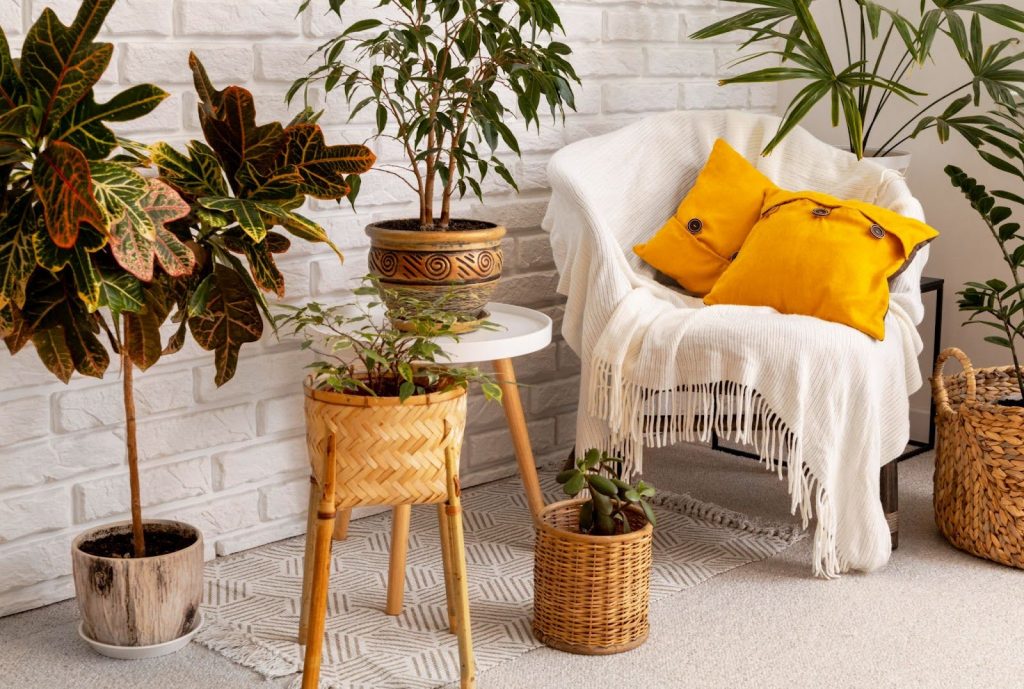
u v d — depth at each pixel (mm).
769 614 2213
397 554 2162
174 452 2340
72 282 1747
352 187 2227
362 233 2570
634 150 2877
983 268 3256
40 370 2127
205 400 2365
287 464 2533
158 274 1800
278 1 2344
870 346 2373
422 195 2357
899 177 2775
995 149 3195
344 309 2514
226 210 1727
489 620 2174
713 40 3350
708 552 2510
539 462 3088
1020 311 3195
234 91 1770
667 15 3189
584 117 3037
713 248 2771
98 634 1983
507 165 2879
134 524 1982
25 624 2133
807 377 2297
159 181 1712
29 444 2141
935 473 2627
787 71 2707
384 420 1742
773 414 2312
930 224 3348
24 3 2010
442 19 2297
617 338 2420
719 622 2180
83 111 1679
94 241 1614
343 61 2480
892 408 2426
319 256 2504
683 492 2887
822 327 2346
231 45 2291
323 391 1772
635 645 2068
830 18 3486
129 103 1681
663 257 2787
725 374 2312
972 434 2453
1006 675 1989
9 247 1649
